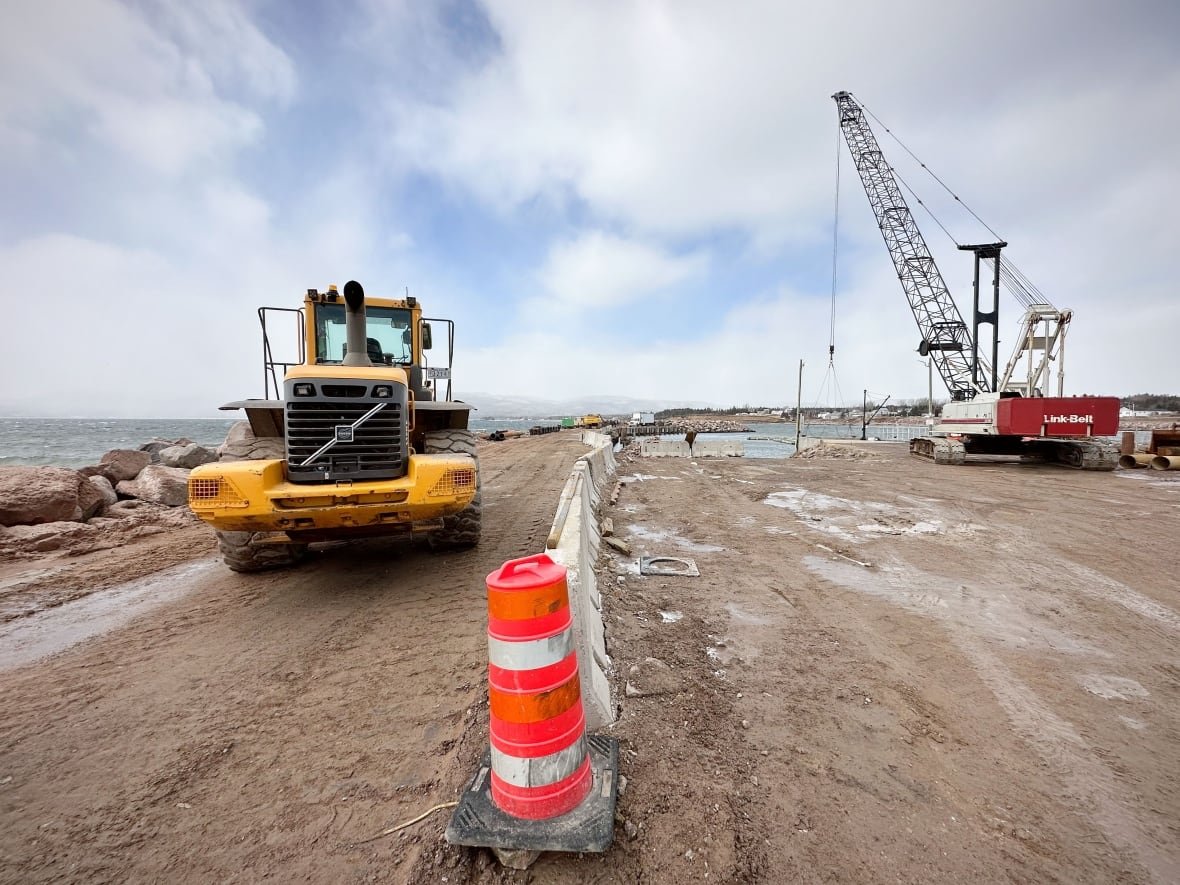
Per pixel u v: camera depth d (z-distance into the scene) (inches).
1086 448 617.9
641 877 78.9
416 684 134.6
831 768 105.2
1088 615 184.7
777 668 145.9
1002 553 261.4
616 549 267.1
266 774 102.7
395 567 231.8
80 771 104.7
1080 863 84.4
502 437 1782.7
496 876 78.8
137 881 79.3
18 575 237.1
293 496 174.4
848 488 488.7
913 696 132.6
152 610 191.6
